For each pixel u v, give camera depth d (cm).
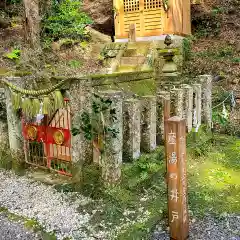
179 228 279
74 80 345
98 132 348
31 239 291
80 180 371
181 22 930
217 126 654
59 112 379
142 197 359
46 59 894
